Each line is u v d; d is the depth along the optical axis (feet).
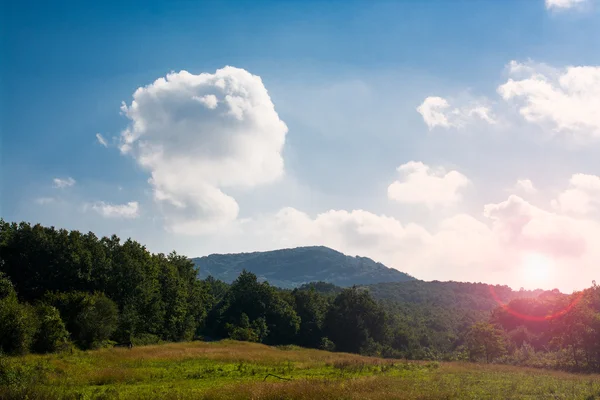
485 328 195.11
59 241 212.43
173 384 80.07
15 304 129.49
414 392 66.13
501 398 66.08
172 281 268.21
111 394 65.82
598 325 141.49
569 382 86.53
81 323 164.04
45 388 66.74
